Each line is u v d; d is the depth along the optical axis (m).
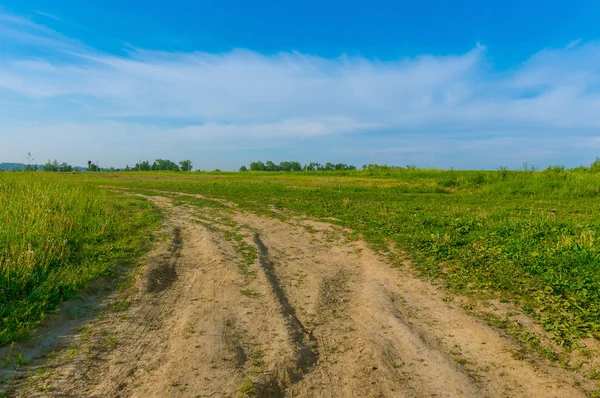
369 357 4.79
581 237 8.79
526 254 8.14
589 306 5.71
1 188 12.30
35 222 8.35
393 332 5.39
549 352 4.79
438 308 6.17
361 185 27.11
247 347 4.93
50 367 4.25
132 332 5.15
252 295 6.56
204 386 4.07
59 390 3.88
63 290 5.96
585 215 13.82
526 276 7.03
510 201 18.50
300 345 5.02
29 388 3.87
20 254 6.26
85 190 15.39
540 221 10.98
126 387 4.04
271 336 5.21
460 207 15.89
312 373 4.50
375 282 7.35
